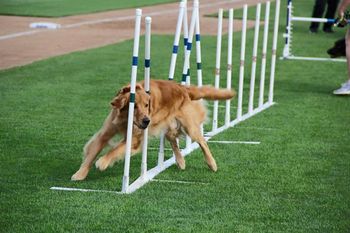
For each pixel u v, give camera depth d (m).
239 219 9.27
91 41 28.73
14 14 36.91
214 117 14.65
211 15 40.59
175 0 50.00
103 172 11.46
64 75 20.89
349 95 19.59
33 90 18.53
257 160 12.47
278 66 24.88
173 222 9.05
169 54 25.91
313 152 13.15
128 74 21.44
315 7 34.62
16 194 10.05
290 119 16.30
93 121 15.30
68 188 10.44
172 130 11.46
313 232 8.88
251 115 16.62
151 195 10.21
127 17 38.06
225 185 10.88
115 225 8.88
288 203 10.03
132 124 10.14
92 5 44.16
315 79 22.39
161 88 11.19
